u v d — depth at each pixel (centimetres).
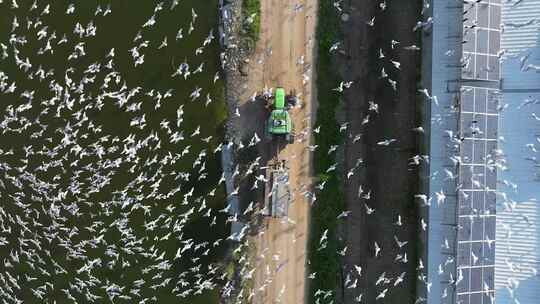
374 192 3581
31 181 3784
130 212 3738
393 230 3566
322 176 3575
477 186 3167
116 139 3716
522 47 3147
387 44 3522
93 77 3709
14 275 3872
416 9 3481
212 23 3634
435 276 3275
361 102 3559
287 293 3656
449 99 3222
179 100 3678
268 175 3478
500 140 3188
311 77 3566
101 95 3712
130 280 3775
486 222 3184
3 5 3778
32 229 3816
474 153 3164
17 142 3794
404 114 3528
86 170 3741
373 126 3559
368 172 3578
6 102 3788
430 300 3288
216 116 3659
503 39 3177
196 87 3666
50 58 3747
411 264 3553
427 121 3388
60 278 3831
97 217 3753
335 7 3534
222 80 3647
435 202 3269
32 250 3831
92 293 3809
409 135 3525
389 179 3562
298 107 3572
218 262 3703
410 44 3497
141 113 3703
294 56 3569
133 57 3691
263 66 3588
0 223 3838
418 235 3516
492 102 3175
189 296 3750
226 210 3638
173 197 3709
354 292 3625
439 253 3262
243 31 3575
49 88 3747
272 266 3659
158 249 3741
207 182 3688
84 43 3722
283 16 3562
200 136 3678
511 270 3186
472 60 3127
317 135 3581
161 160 3700
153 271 3753
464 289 3162
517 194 3173
